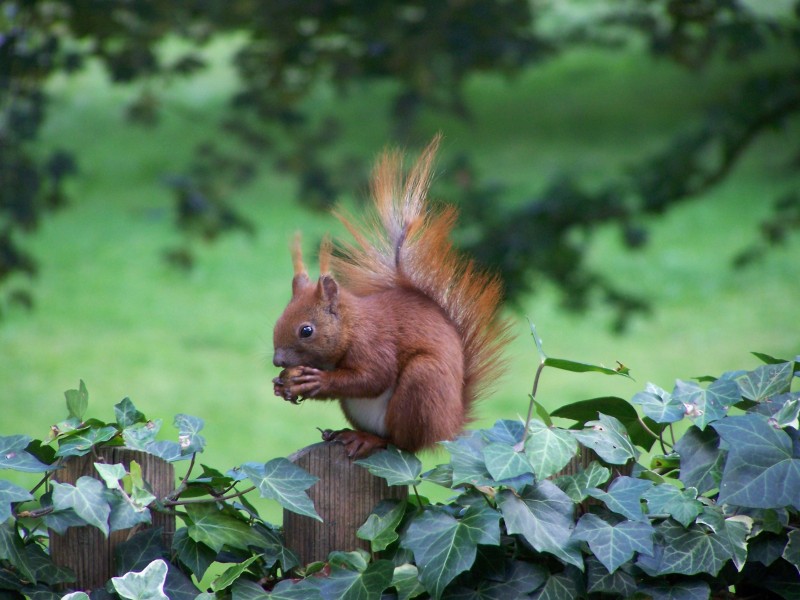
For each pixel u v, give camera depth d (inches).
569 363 135.9
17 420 527.2
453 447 134.0
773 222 601.3
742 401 143.5
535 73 1380.4
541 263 506.3
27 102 441.1
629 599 132.2
